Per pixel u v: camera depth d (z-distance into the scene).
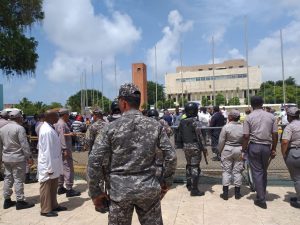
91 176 3.44
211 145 10.39
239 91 122.06
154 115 8.22
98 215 6.74
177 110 17.25
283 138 6.91
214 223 6.09
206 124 15.75
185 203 7.37
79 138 16.23
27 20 25.81
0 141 7.38
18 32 25.23
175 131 9.05
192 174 8.00
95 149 3.46
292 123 6.91
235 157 7.57
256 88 121.06
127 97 3.57
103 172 3.56
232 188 8.65
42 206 6.75
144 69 69.56
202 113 17.00
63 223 6.31
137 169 3.41
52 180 6.91
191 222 6.16
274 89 96.50
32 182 10.01
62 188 8.55
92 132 7.09
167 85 129.50
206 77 125.62
